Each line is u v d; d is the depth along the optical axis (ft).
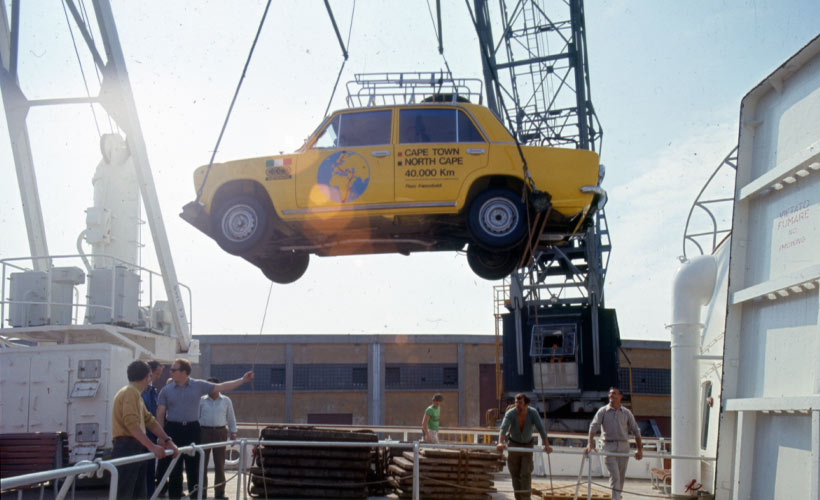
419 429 49.57
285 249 29.68
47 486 37.17
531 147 27.81
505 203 27.02
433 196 27.43
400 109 28.53
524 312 86.28
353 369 130.93
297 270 32.14
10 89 44.78
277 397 128.98
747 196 26.71
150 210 45.34
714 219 40.75
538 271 88.12
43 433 32.45
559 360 83.71
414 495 29.94
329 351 131.13
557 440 75.46
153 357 44.52
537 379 84.58
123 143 46.37
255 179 28.78
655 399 135.44
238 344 130.00
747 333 26.73
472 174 27.45
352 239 29.17
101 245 45.09
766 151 26.45
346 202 27.81
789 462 23.53
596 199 28.04
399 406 130.31
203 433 34.24
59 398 37.88
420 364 131.95
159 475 31.55
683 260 41.68
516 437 33.09
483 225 27.04
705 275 40.27
